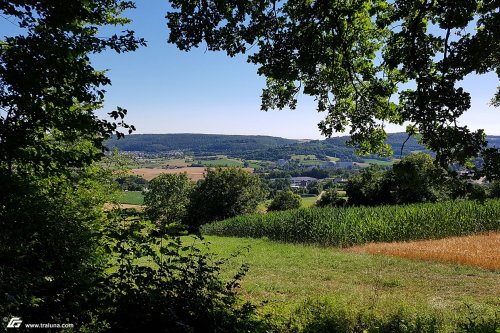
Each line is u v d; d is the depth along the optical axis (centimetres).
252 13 719
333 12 770
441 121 643
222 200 6172
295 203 6612
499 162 603
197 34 701
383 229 2434
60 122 531
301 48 738
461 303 934
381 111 953
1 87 500
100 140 566
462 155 627
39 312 451
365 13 841
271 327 596
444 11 676
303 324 680
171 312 447
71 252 571
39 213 578
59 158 553
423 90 654
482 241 2081
